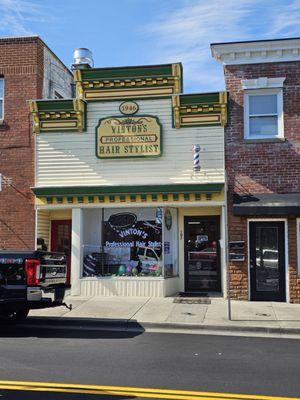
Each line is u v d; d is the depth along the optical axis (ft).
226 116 45.03
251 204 42.78
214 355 26.22
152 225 46.65
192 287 48.21
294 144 44.27
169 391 19.53
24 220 47.60
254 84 45.01
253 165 44.60
